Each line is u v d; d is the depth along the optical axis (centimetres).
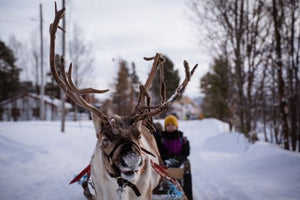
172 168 433
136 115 261
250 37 1141
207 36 1270
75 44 1883
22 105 4056
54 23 269
